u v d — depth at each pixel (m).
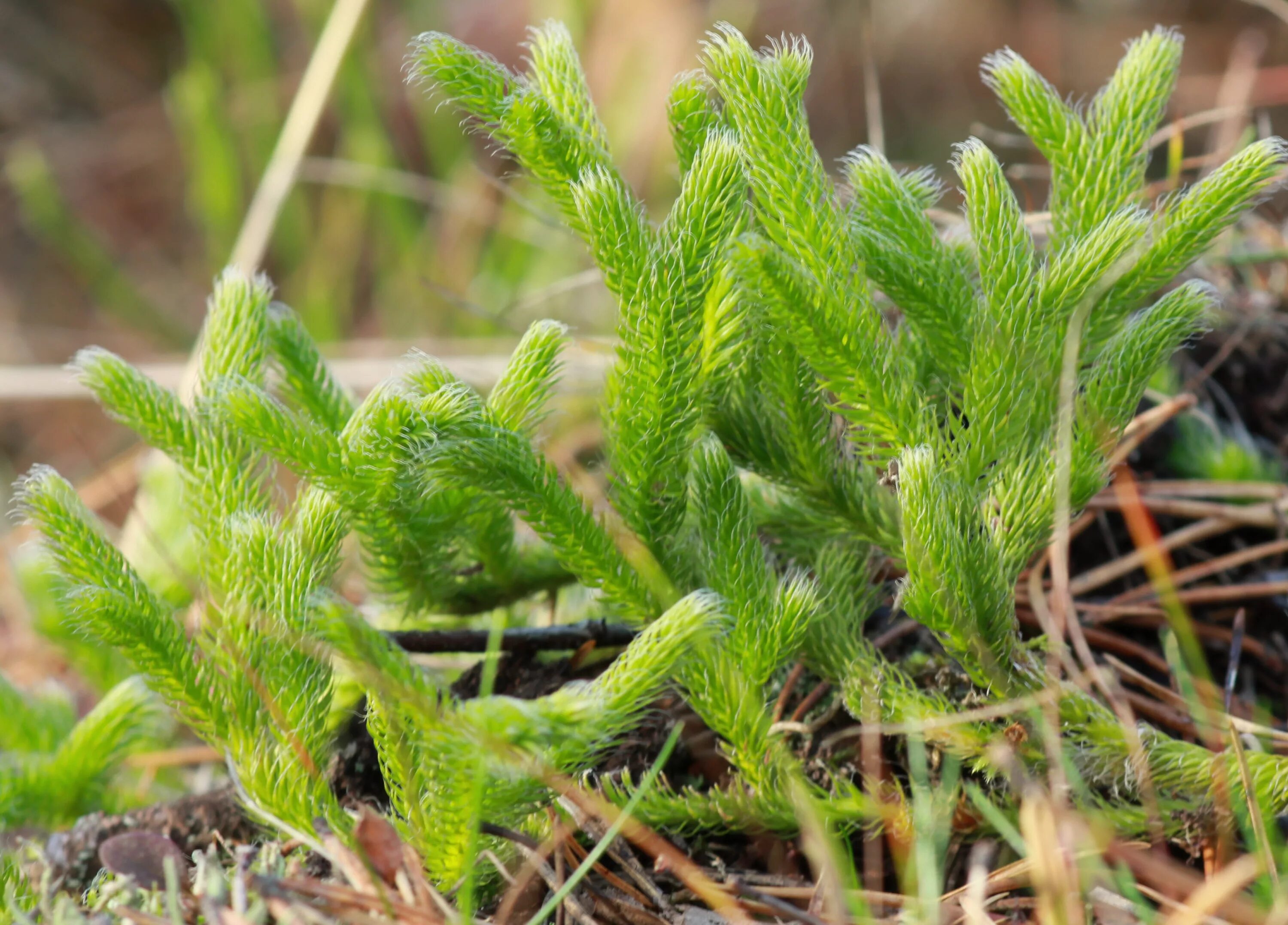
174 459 0.60
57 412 1.22
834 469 0.60
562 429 0.72
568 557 0.59
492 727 0.56
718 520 0.59
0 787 0.62
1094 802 0.59
